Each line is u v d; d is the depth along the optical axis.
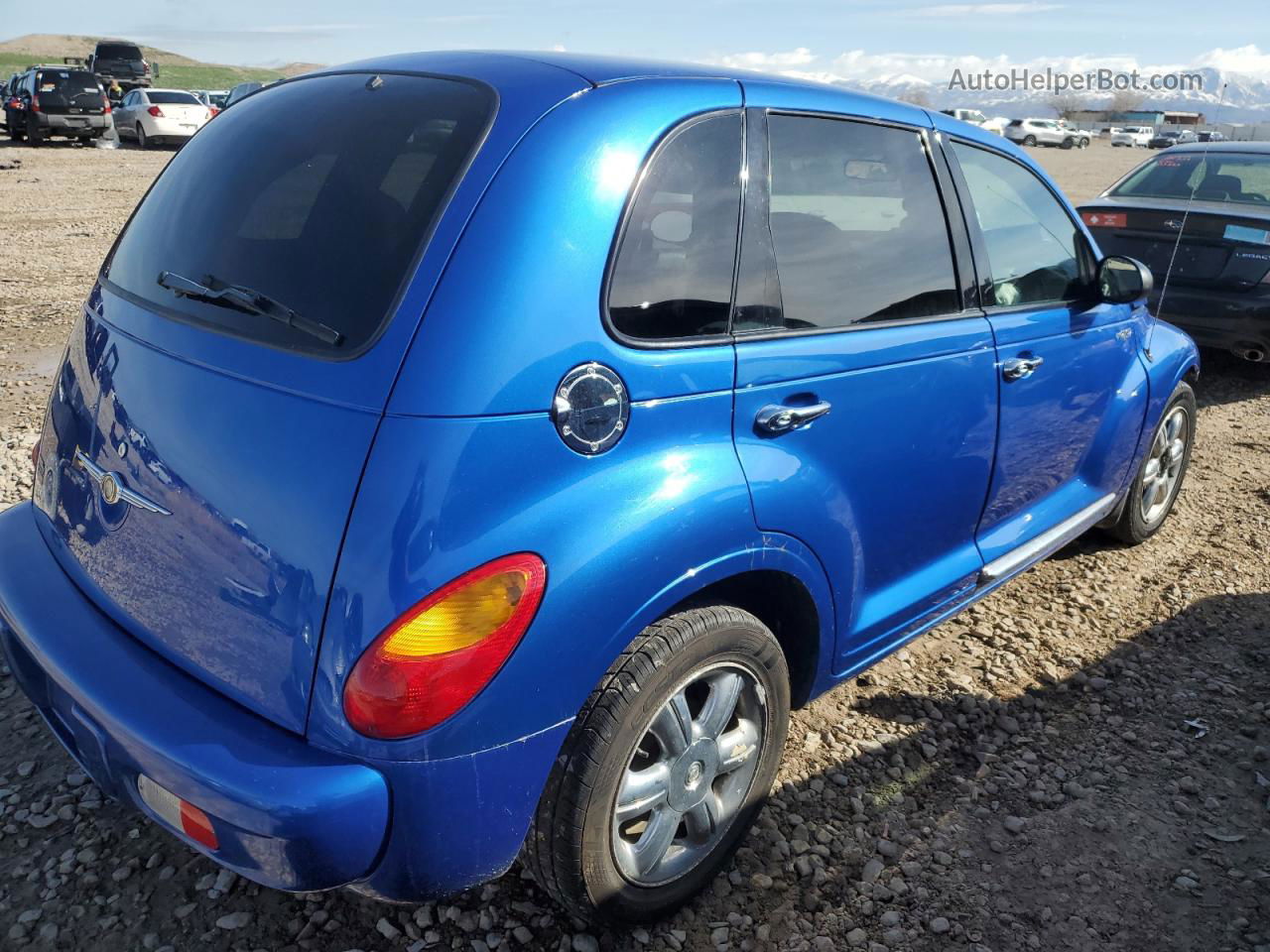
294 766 1.70
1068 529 3.57
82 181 15.90
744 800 2.38
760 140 2.26
